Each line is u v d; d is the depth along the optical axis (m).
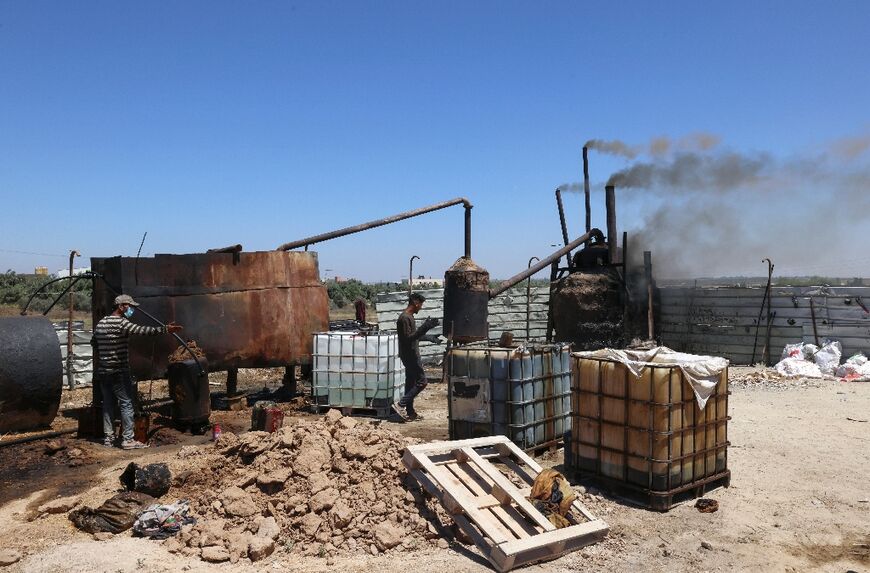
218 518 5.50
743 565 4.98
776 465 7.53
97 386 9.02
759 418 10.05
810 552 5.22
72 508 6.04
